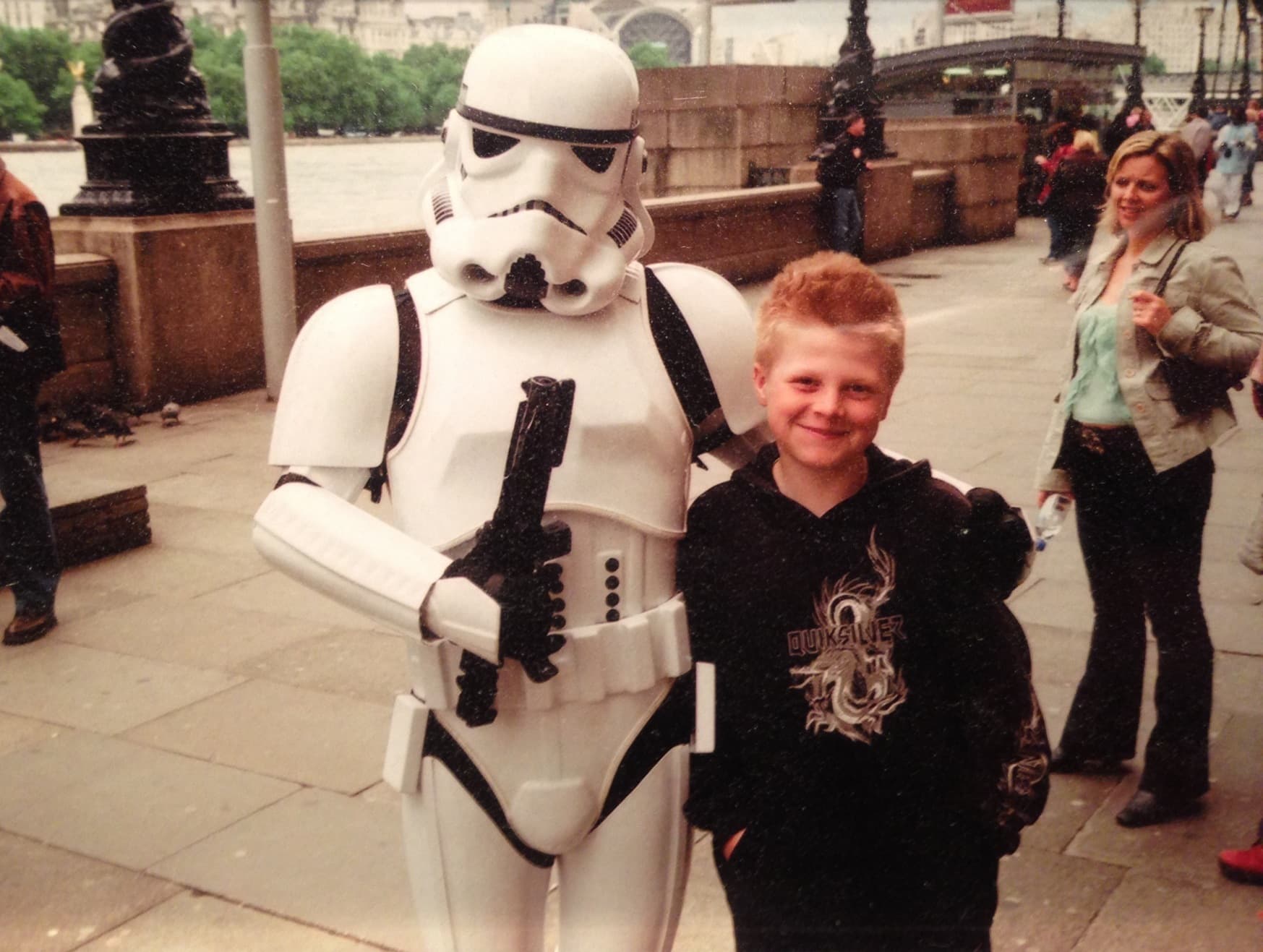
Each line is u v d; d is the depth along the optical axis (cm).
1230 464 394
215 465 586
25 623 392
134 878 263
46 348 379
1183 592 255
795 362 144
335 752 318
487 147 149
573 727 156
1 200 364
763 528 150
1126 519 256
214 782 304
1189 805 264
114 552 471
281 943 240
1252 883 241
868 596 147
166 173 688
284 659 376
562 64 145
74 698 353
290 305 692
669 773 163
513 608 143
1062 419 255
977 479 333
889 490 150
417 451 153
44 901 255
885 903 153
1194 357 232
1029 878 246
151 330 680
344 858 269
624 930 164
